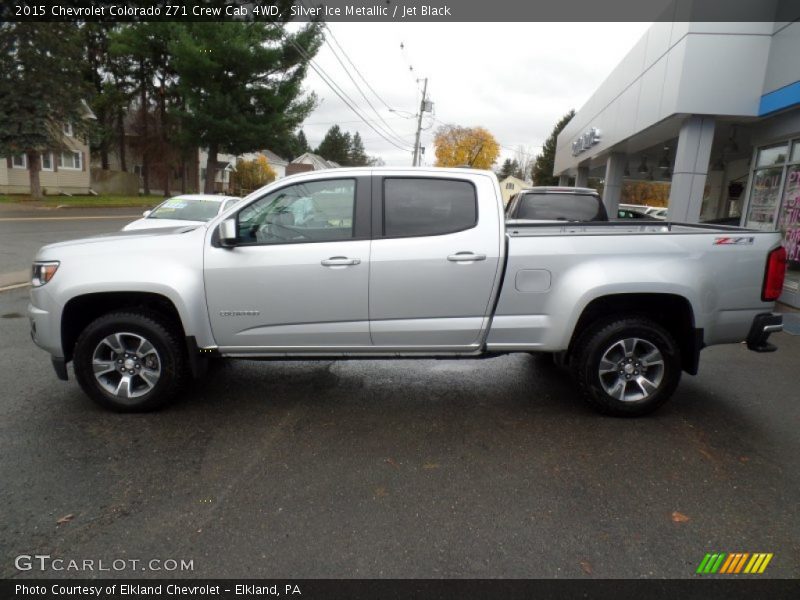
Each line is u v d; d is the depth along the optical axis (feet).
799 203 31.73
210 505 10.13
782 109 31.76
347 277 13.66
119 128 142.51
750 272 13.98
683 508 10.24
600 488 10.89
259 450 12.34
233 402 15.19
